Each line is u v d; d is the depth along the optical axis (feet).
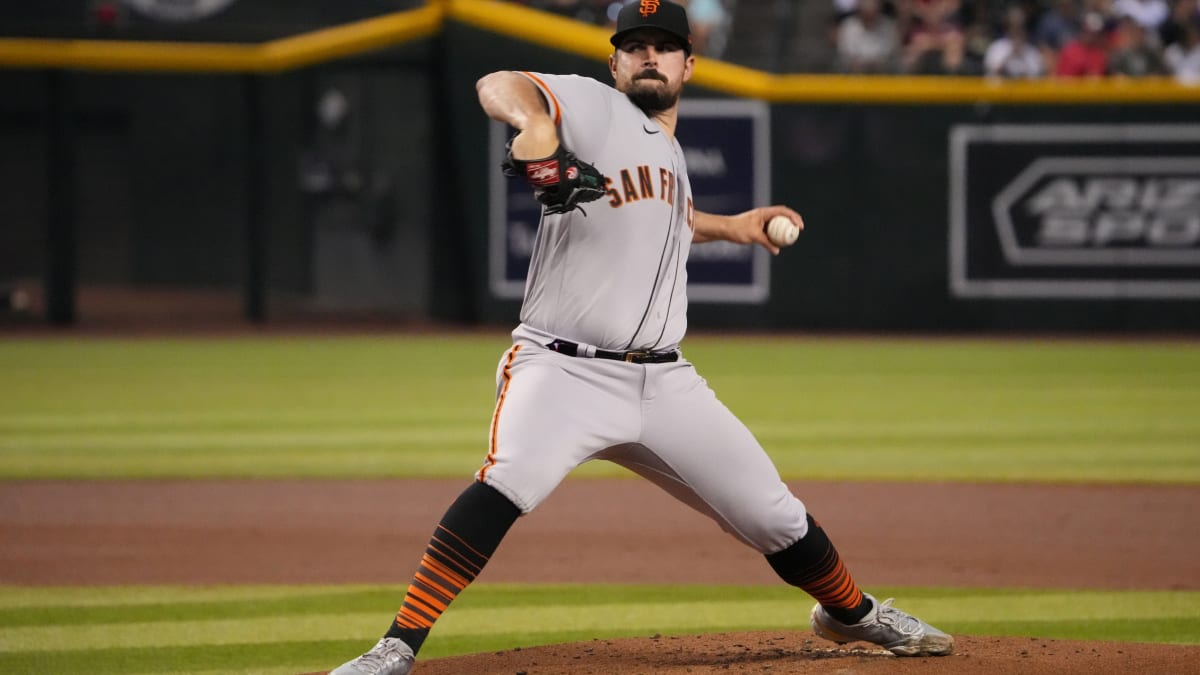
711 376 162.81
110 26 227.20
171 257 289.33
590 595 68.85
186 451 113.39
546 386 45.96
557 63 206.49
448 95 209.77
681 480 47.85
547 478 45.42
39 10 253.24
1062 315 208.03
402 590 69.62
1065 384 155.94
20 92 278.26
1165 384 155.63
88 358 181.57
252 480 101.14
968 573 73.87
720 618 63.98
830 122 207.82
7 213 282.97
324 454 111.96
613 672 49.60
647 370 46.75
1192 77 221.25
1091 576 73.00
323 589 69.87
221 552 78.48
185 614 64.64
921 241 208.95
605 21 228.43
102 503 92.63
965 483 100.48
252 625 62.69
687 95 207.92
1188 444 117.60
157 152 286.87
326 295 265.13
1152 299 206.39
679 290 48.08
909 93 206.49
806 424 127.95
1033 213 207.51
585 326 46.21
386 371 167.94
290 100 268.62
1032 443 118.01
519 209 212.23
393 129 233.55
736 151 208.03
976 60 220.23
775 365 173.58
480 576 72.95
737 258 211.00
